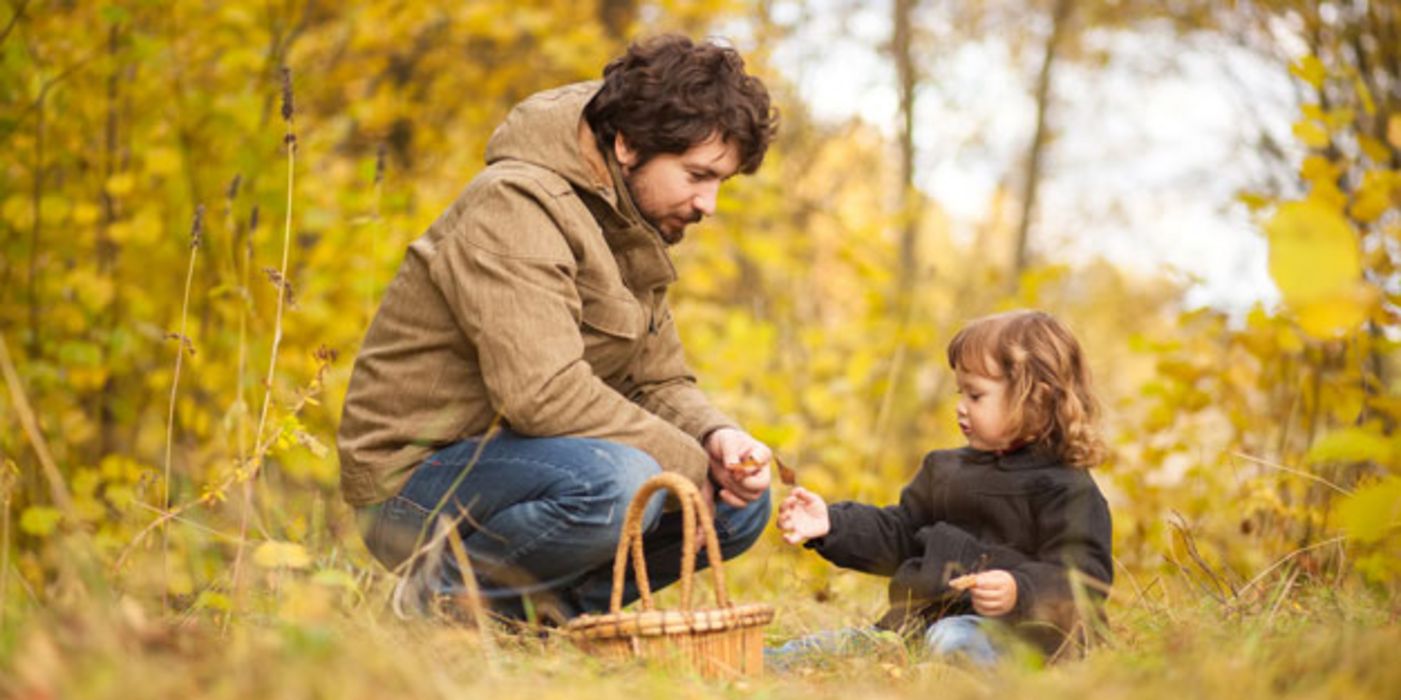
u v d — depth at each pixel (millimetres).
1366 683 2334
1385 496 2641
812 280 9398
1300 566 3822
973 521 3578
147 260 6250
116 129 6285
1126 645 3156
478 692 2273
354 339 6062
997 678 2682
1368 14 5516
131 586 3217
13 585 3061
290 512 4203
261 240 6004
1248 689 2330
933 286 8289
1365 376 4586
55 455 5211
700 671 2785
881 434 6547
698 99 3355
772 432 5281
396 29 7168
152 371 6188
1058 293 9945
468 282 3270
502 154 3455
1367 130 5574
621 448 3303
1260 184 6812
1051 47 14898
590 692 2398
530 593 3467
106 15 5434
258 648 2180
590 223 3408
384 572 3500
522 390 3205
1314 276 2482
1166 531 5027
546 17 7395
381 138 7688
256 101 6078
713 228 7188
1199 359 5453
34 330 5805
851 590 4824
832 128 10445
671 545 3684
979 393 3568
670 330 3861
